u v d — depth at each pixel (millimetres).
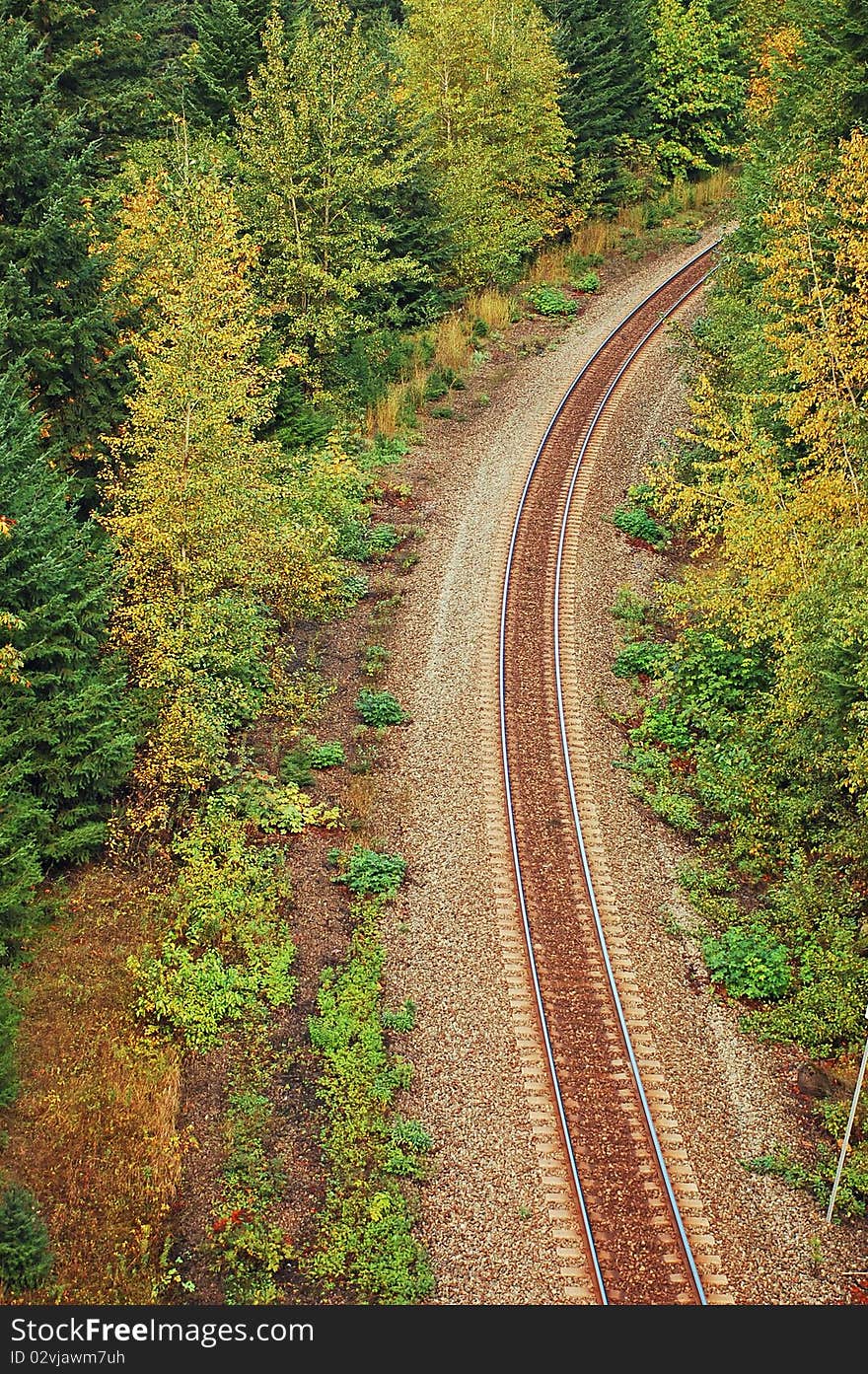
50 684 19734
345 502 31500
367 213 37188
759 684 25578
